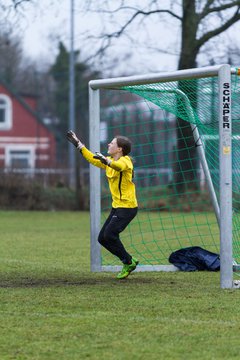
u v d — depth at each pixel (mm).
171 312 16641
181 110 24531
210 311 16750
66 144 120000
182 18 52312
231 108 21094
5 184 60812
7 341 14117
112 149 22000
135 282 21609
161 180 66812
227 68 20219
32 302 17984
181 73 21453
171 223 45531
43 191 61438
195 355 13086
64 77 126688
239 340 14102
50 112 133375
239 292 19500
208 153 30859
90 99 24531
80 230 42969
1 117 119375
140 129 68750
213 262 24453
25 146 120000
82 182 63344
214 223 41875
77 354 13203
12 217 54281
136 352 13289
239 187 28031
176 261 24750
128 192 21812
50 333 14711
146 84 22891
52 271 24375
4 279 22312
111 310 16922
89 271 24406
